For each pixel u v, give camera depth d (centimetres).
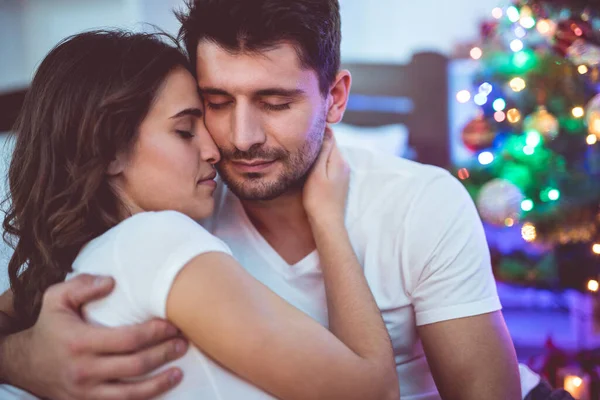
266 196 136
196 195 127
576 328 263
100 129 118
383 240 146
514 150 239
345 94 148
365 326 121
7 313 139
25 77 388
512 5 238
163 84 122
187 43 133
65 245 119
